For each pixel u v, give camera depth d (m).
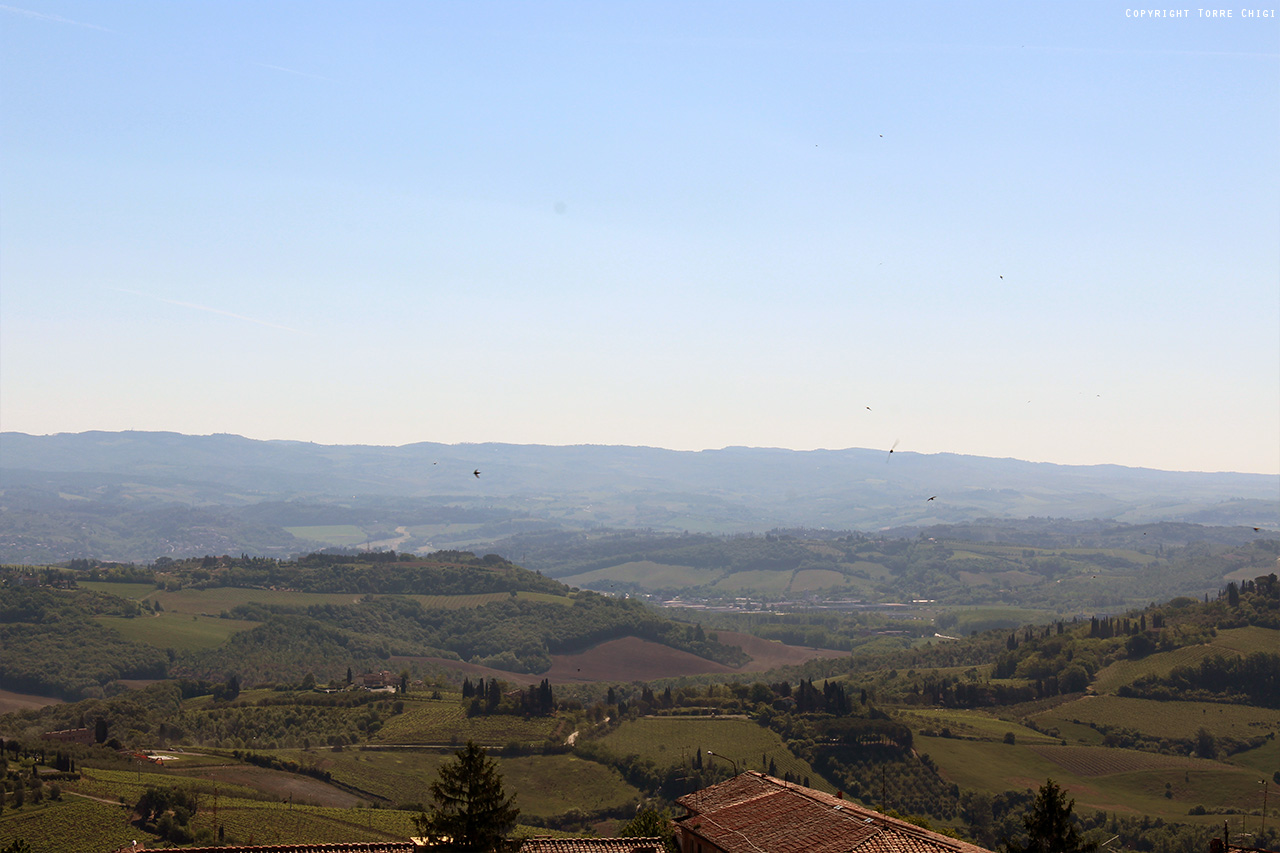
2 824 138.75
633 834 88.94
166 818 143.12
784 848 58.66
